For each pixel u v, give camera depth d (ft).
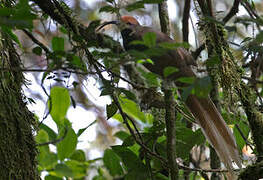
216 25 22.12
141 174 20.79
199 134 21.67
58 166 17.58
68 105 20.86
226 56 21.80
